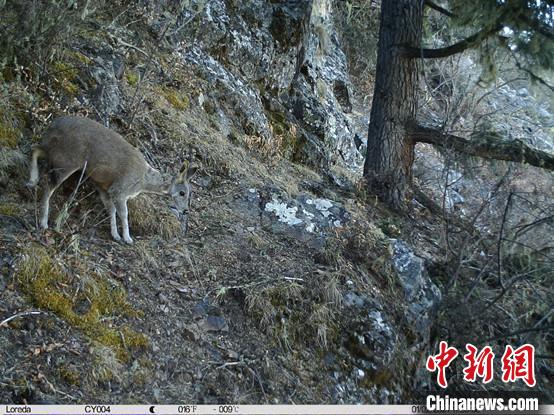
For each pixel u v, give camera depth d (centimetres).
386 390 555
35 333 432
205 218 639
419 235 846
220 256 588
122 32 779
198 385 467
